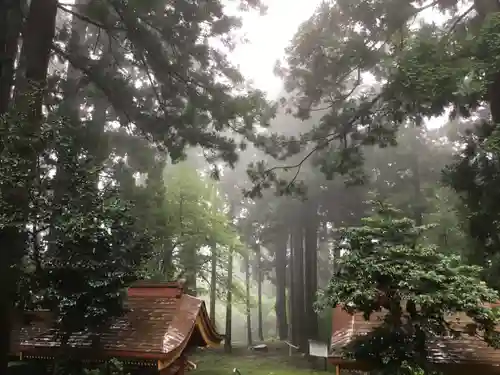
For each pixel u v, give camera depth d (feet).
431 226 25.02
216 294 83.76
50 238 25.89
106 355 26.50
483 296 21.27
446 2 39.32
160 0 36.76
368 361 22.99
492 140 28.96
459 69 30.60
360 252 23.56
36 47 33.73
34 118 28.22
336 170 48.80
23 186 24.53
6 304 26.50
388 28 40.24
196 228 71.82
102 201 27.68
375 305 22.53
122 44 44.50
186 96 43.83
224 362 78.13
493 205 34.24
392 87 37.81
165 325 28.40
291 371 69.41
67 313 25.71
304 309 93.30
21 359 28.14
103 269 25.75
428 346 24.68
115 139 53.62
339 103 48.19
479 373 23.27
